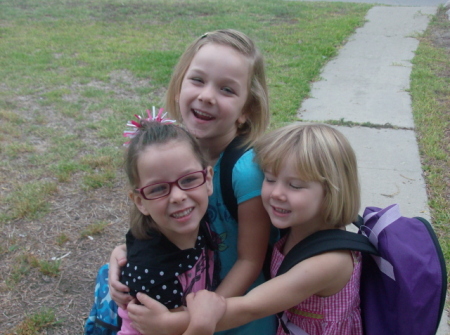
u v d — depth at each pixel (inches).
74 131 197.8
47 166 168.6
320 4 454.0
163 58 293.4
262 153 63.3
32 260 120.3
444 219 134.4
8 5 459.5
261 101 71.6
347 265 61.7
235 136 71.9
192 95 67.5
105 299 78.0
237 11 426.6
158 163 58.6
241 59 67.2
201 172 60.5
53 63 287.6
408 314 57.3
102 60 292.2
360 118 204.1
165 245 62.2
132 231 65.4
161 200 59.4
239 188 65.2
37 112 216.1
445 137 185.5
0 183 157.3
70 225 136.6
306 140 61.4
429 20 373.1
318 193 61.7
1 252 124.4
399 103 220.1
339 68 271.6
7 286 113.0
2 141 186.4
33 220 138.3
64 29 373.7
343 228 67.1
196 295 59.7
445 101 221.3
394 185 153.6
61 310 107.0
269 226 67.8
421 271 57.6
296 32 346.6
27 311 106.2
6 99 230.5
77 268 120.1
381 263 61.0
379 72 263.1
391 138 185.5
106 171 163.9
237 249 69.3
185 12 425.1
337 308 63.6
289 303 60.7
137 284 61.6
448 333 98.0
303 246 62.7
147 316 60.0
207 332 57.5
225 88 66.8
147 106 221.6
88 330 78.7
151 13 425.4
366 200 145.9
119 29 374.0
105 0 480.1
